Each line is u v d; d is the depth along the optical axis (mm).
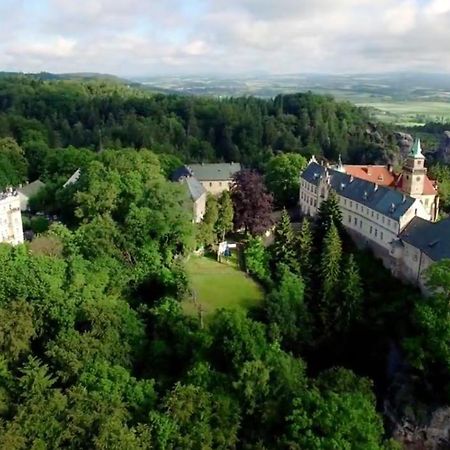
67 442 63312
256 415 69312
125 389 70438
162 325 84438
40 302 81812
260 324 79062
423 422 77938
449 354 74812
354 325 90000
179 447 63406
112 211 106688
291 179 153125
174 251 103562
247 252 105500
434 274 78375
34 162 181625
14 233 108250
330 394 66625
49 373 73375
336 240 94812
